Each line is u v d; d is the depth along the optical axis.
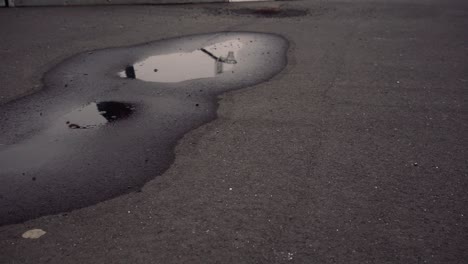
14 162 3.79
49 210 3.10
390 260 2.58
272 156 3.81
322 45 7.50
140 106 4.97
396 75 5.88
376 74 5.93
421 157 3.77
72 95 5.36
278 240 2.75
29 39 8.26
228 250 2.67
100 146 4.05
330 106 4.88
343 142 4.05
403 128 4.32
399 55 6.80
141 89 5.52
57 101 5.18
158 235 2.82
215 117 4.64
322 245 2.71
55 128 4.45
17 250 2.71
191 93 5.35
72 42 7.98
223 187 3.35
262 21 9.63
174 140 4.14
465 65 6.24
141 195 3.26
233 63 6.56
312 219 2.96
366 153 3.85
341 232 2.82
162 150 3.95
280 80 5.76
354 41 7.72
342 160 3.74
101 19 10.09
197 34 8.48
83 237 2.81
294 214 3.01
